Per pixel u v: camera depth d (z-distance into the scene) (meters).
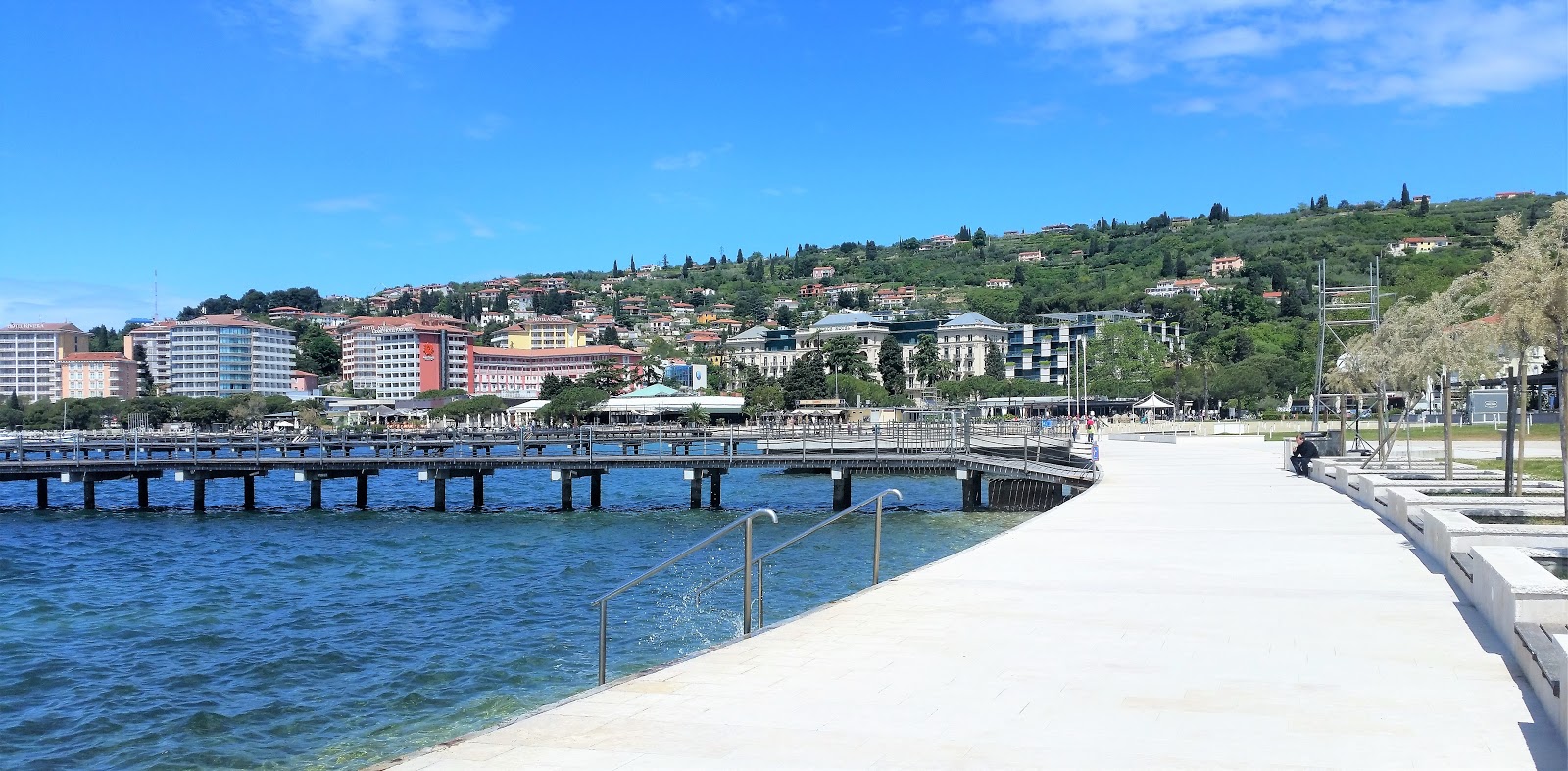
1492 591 12.27
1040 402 153.38
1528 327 19.02
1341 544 20.22
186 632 24.92
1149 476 40.12
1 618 26.95
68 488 76.06
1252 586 15.55
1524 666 10.05
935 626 12.71
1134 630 12.47
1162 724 8.64
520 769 7.60
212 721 17.92
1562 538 15.30
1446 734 8.27
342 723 17.67
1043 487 51.28
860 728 8.58
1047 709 9.12
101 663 21.98
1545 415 68.00
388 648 22.86
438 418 165.75
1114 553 19.19
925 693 9.69
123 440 93.44
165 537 45.16
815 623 12.89
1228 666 10.67
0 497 69.25
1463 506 19.81
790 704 9.28
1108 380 164.50
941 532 41.50
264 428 163.00
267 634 24.56
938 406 145.75
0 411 188.50
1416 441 56.94
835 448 58.75
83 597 30.03
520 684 19.73
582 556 36.53
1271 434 82.94
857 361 181.75
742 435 83.88
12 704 19.08
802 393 166.12
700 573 31.06
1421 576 16.27
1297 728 8.49
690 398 125.44
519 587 30.28
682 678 10.24
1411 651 11.21
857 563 32.41
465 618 25.84
